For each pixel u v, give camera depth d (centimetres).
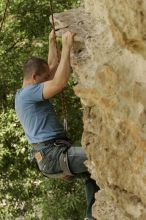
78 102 1330
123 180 453
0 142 1298
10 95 1384
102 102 459
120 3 384
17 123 1296
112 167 464
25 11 1363
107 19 419
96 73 456
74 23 531
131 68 419
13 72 1378
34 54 1363
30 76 554
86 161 509
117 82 432
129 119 423
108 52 449
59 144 533
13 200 1409
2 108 1381
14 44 1391
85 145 502
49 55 570
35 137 539
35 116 538
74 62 498
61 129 543
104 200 502
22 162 1339
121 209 468
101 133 479
